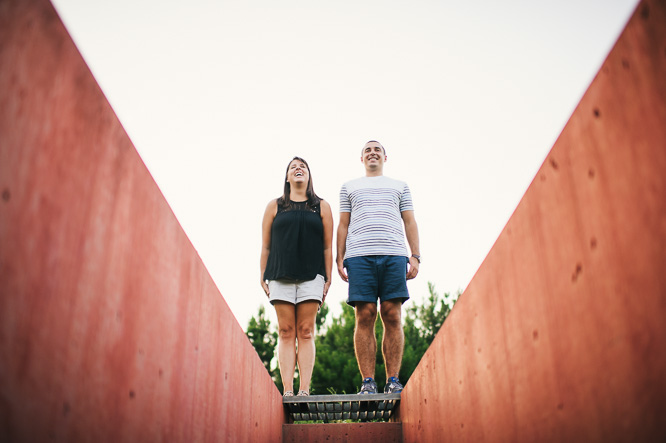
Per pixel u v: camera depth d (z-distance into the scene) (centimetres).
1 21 85
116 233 122
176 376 154
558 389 126
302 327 347
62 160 102
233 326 216
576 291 117
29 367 91
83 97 110
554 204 127
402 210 387
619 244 100
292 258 347
